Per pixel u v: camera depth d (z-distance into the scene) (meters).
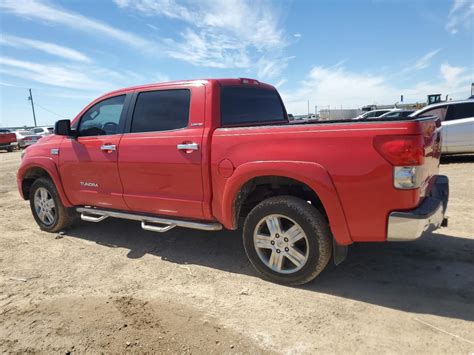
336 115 34.09
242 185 3.47
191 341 2.69
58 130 4.64
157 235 5.11
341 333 2.70
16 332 2.88
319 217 3.21
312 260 3.24
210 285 3.55
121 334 2.80
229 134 3.53
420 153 2.78
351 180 2.96
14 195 8.66
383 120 2.90
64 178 4.94
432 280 3.42
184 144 3.77
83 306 3.24
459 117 10.48
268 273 3.52
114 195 4.45
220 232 5.14
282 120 5.04
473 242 4.25
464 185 7.38
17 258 4.43
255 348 2.58
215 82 3.84
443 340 2.56
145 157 4.07
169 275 3.82
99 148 4.48
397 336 2.63
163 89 4.11
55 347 2.68
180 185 3.88
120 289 3.54
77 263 4.23
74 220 5.59
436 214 3.05
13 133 28.11
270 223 3.44
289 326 2.82
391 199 2.86
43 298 3.41
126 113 4.37
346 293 3.28
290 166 3.15
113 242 4.89
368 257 4.00
